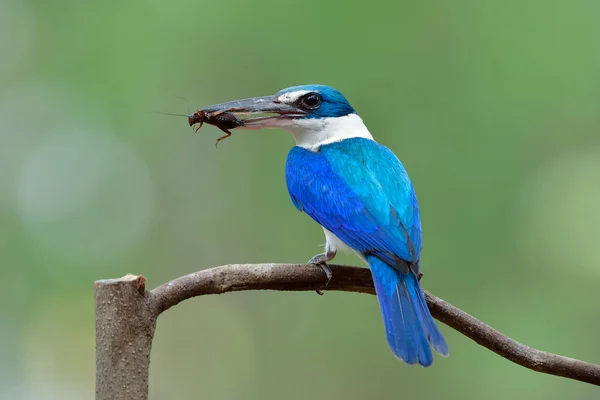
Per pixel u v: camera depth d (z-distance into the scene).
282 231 15.28
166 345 16.73
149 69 14.03
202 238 16.08
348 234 6.86
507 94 13.16
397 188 6.99
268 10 13.36
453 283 13.45
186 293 4.86
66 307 16.38
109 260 16.22
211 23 13.55
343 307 14.99
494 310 13.38
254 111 7.99
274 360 15.59
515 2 13.16
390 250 6.47
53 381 16.77
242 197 15.68
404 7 13.24
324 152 7.58
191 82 14.01
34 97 15.02
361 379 14.65
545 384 13.32
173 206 16.11
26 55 14.81
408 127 13.32
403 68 13.27
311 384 15.12
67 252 16.11
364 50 13.24
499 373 13.51
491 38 13.16
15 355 16.34
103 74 14.27
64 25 14.53
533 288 13.46
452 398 13.82
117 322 4.41
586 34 13.04
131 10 13.95
